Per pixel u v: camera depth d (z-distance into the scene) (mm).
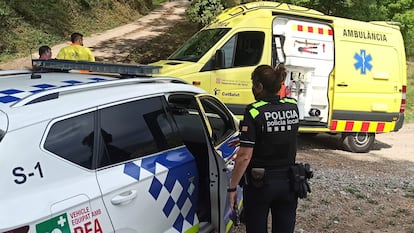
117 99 3219
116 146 3117
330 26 9164
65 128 2830
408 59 22234
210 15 15000
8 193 2453
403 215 5781
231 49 8188
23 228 2402
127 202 3014
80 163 2842
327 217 5590
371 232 5230
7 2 20375
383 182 7160
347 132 9617
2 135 2555
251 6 8656
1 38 18531
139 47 22203
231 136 4605
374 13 15242
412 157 9508
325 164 8258
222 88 8039
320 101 9164
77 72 3996
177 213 3529
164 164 3418
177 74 7715
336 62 9141
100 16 27328
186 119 3998
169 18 33125
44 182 2619
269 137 3301
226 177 3869
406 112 15172
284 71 3412
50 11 22906
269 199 3371
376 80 9648
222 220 3836
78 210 2693
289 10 8797
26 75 3725
